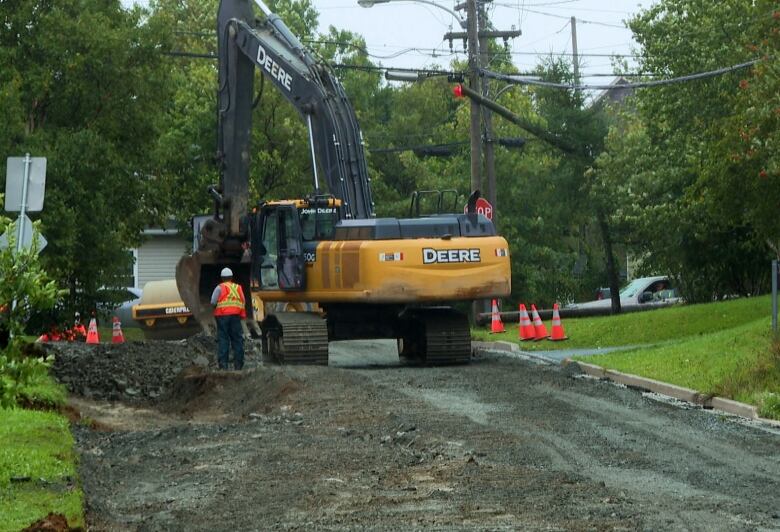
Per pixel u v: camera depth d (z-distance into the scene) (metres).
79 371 26.55
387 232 27.16
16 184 20.48
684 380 21.89
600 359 26.34
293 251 27.95
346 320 29.06
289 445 16.28
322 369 24.14
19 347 11.48
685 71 37.31
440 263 26.98
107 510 12.44
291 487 13.33
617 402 19.83
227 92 30.78
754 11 34.00
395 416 18.31
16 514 11.12
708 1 37.41
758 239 36.38
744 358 22.77
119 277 37.16
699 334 31.44
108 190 35.62
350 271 27.02
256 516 11.95
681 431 16.94
